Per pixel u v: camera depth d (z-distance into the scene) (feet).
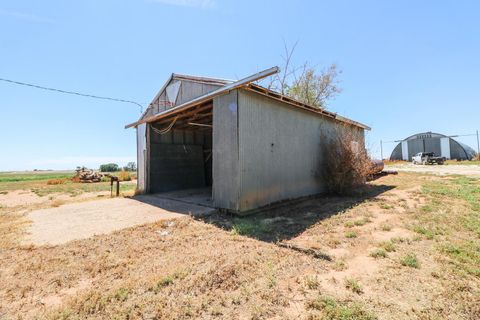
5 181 62.23
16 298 6.75
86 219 15.69
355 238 11.30
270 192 18.79
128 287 7.09
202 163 35.94
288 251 9.82
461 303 6.11
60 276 7.96
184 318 5.76
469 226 12.10
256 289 6.93
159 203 21.42
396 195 22.39
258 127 17.93
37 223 14.80
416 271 7.86
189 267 8.40
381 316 5.67
